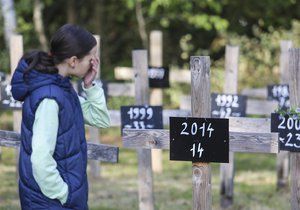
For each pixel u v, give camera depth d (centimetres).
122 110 849
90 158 689
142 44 2316
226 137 556
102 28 2283
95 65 493
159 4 1920
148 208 890
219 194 1141
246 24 2247
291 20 2194
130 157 1553
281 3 2056
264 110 1162
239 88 2145
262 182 1259
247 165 1466
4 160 1476
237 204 1055
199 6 2066
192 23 2036
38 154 444
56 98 455
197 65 572
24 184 463
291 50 630
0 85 1047
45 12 2375
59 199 455
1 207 983
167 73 1159
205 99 572
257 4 2131
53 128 452
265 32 2239
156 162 1345
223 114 963
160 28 2278
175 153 573
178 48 2333
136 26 2323
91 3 2344
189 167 1423
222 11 2203
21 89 466
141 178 889
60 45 468
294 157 625
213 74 2184
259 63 2228
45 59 466
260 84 2166
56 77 462
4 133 767
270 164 1479
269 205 1052
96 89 512
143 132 634
